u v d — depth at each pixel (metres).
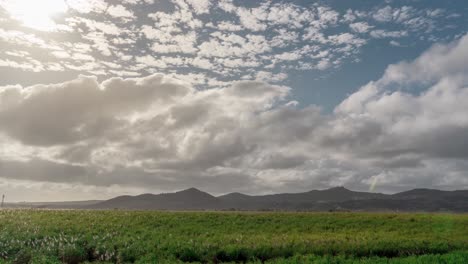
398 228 49.72
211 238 36.56
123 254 28.03
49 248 27.94
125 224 46.97
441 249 33.31
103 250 28.98
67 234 36.38
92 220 50.47
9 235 33.88
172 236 37.50
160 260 26.50
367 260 26.78
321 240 34.47
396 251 32.44
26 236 33.66
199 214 64.00
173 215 60.31
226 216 60.25
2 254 27.81
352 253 30.83
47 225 42.59
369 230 47.38
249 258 28.50
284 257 28.69
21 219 47.75
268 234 41.66
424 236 42.50
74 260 27.42
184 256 28.39
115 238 34.31
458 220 56.97
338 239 36.00
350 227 50.38
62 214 58.25
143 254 28.52
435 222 54.97
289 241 33.94
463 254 28.89
